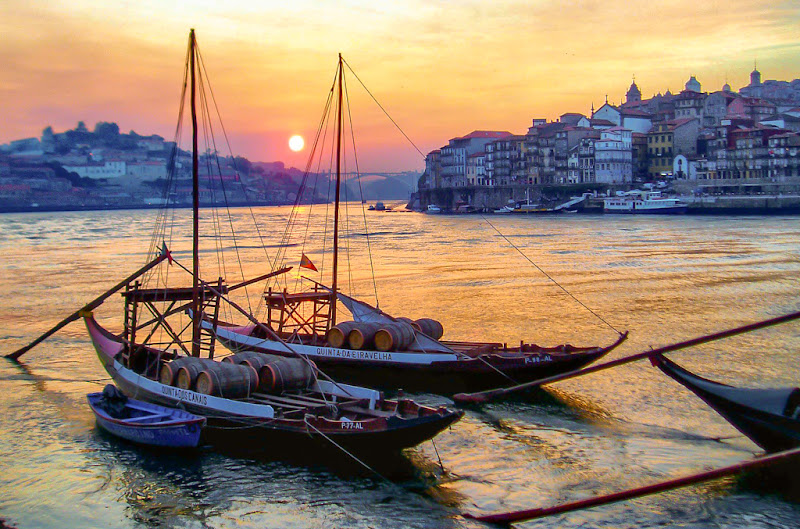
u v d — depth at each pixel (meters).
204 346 42.03
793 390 24.25
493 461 24.83
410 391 33.78
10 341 43.28
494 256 88.31
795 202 166.12
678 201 181.12
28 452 25.94
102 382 34.62
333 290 40.28
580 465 24.39
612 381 33.50
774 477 23.45
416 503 21.92
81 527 20.69
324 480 23.58
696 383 25.88
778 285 60.12
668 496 22.20
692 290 58.38
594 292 58.28
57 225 179.75
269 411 25.08
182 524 20.78
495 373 33.09
